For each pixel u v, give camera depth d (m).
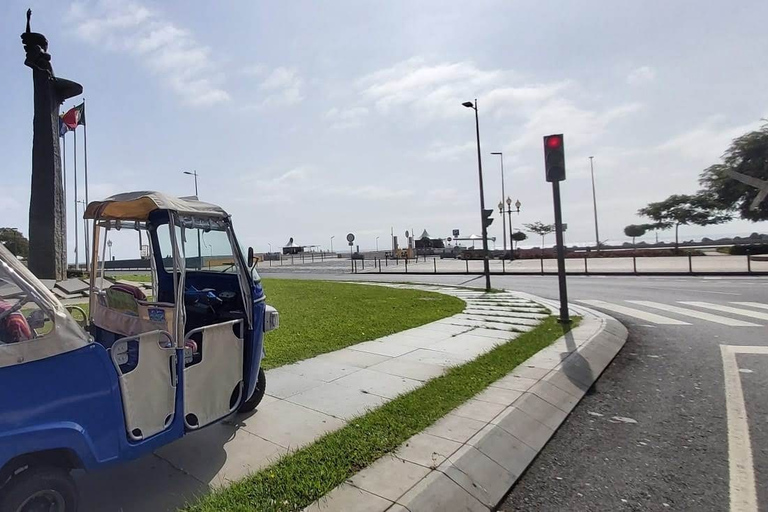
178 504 2.95
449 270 30.14
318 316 10.41
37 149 16.81
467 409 4.46
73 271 19.72
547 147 9.20
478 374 5.66
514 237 56.69
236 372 3.78
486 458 3.55
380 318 10.07
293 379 5.53
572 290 16.38
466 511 2.97
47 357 2.40
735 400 4.97
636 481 3.38
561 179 9.13
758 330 8.36
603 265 28.14
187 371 3.33
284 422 4.22
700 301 12.41
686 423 4.41
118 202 3.76
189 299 4.24
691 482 3.34
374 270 34.44
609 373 6.23
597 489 3.29
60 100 17.67
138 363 2.93
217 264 4.43
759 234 50.97
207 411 3.49
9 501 2.25
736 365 6.25
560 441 4.12
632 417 4.63
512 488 3.34
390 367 6.04
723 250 33.12
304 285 20.28
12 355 2.27
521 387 5.13
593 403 5.09
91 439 2.55
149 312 3.88
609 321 9.40
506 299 13.76
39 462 2.41
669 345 7.61
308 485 3.05
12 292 2.39
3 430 2.19
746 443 3.93
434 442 3.71
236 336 3.85
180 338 3.20
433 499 2.96
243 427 4.11
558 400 4.97
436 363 6.23
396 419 4.19
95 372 2.60
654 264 26.75
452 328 8.84
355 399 4.81
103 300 4.05
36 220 16.70
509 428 4.08
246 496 2.93
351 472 3.25
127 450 2.77
